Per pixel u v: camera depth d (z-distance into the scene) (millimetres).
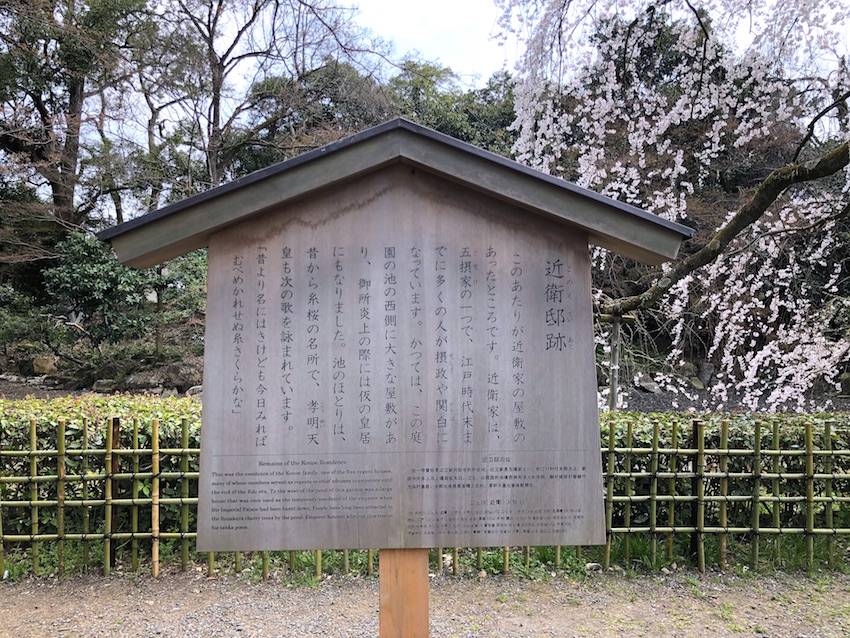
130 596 3418
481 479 2158
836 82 5137
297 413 2166
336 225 2203
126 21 12562
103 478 3604
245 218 2141
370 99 12445
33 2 10609
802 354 5777
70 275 10883
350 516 2145
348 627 3102
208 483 2146
